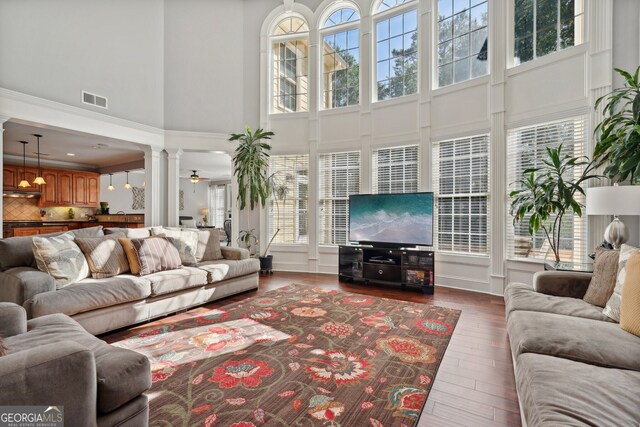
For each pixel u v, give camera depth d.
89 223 7.70
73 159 7.18
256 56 5.66
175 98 5.32
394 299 3.64
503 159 3.80
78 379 0.97
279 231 5.58
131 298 2.63
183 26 5.39
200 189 12.08
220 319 2.91
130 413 1.21
